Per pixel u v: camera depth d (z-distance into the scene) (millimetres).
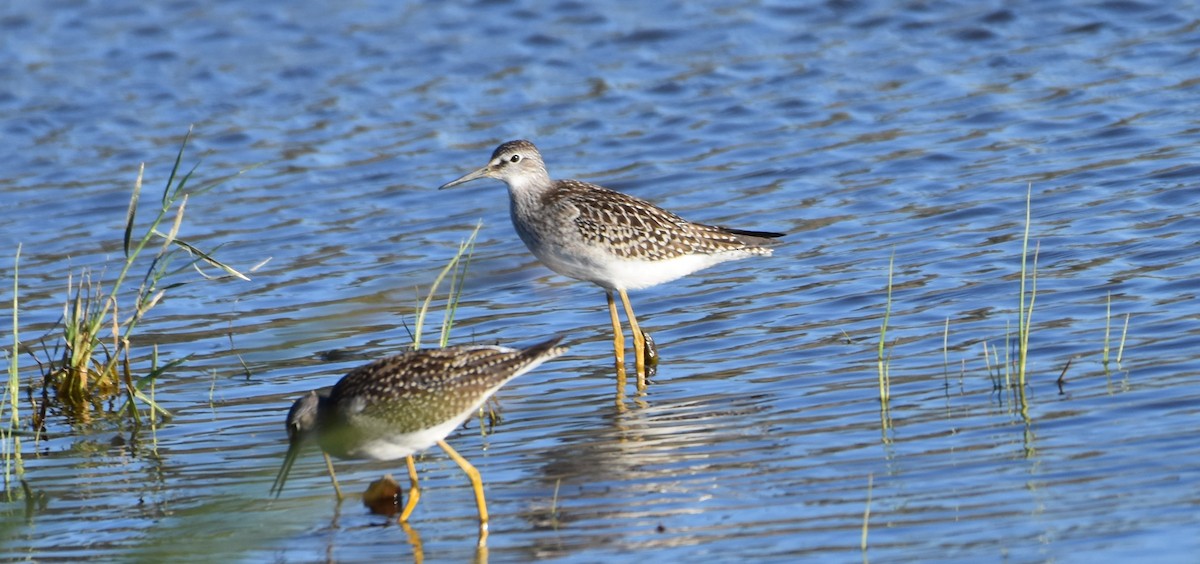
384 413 10227
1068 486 9891
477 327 14859
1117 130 19094
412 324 14984
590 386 13062
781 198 18141
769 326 14234
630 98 22188
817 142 19938
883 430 11258
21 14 26406
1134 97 20250
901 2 24891
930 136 19688
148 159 20969
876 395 12086
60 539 10289
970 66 22234
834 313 14375
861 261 15797
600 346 14266
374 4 26531
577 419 12188
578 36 24766
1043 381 12000
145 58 24578
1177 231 15469
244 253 17484
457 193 19250
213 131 21875
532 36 24859
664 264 14109
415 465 11461
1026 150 18812
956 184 17922
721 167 19422
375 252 17344
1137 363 12156
